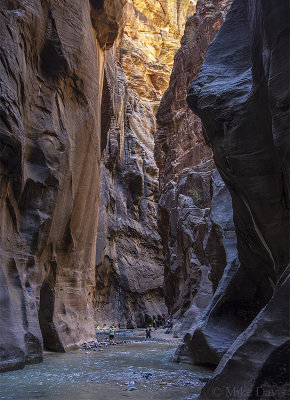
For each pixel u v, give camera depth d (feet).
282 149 22.72
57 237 51.98
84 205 60.59
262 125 28.43
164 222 111.24
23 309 40.78
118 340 73.56
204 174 91.35
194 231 84.53
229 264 42.68
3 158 38.88
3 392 26.89
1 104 37.27
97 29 65.98
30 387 28.55
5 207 41.09
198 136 98.84
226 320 38.40
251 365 18.58
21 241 43.52
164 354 49.75
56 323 51.83
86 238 63.10
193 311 74.49
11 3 43.01
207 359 36.99
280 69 22.86
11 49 40.22
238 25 37.24
